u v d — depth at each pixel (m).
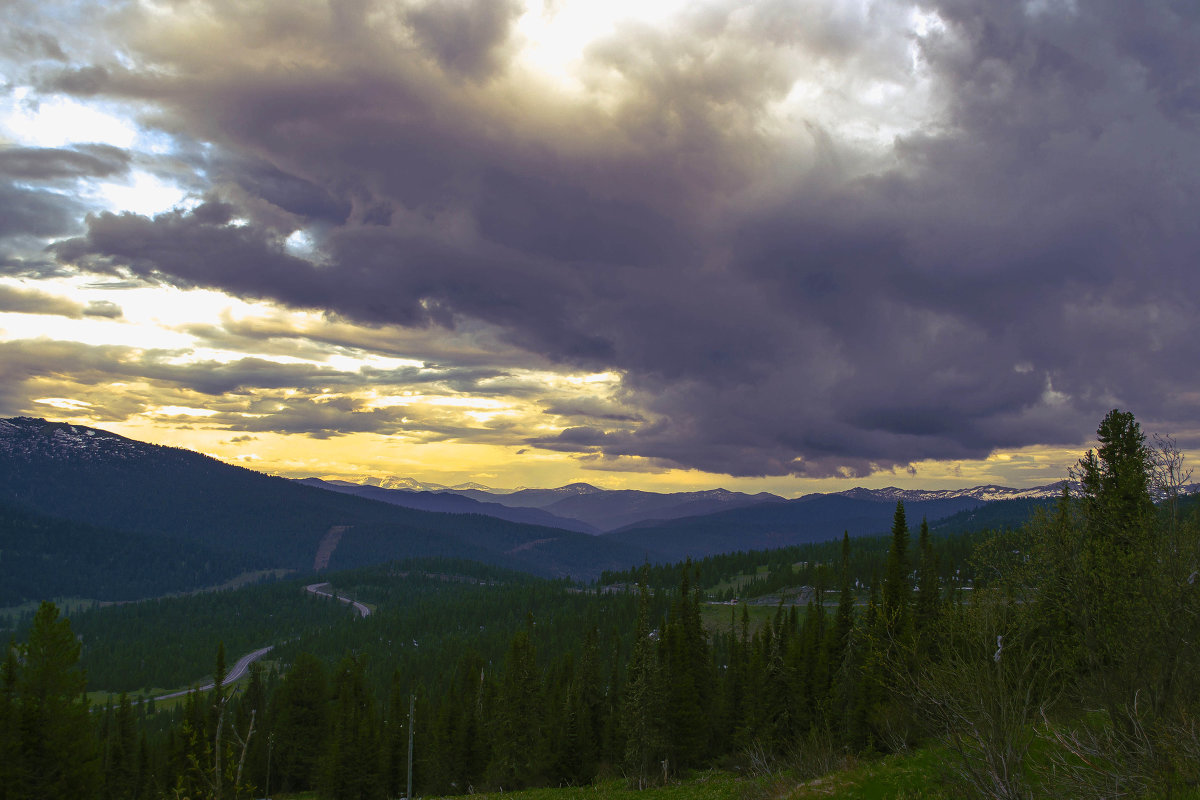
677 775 74.19
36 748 54.81
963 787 28.94
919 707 35.16
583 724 87.31
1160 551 24.80
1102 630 25.88
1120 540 28.17
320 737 101.06
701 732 78.62
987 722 24.19
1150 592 23.97
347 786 86.56
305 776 99.69
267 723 100.88
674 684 78.69
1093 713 29.22
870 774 35.09
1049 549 28.47
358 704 109.25
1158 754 22.64
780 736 72.62
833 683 68.69
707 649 92.69
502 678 107.75
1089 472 34.00
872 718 48.69
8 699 54.28
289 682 104.94
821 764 41.78
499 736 87.94
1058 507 31.30
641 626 79.00
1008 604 30.66
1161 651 23.81
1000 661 25.02
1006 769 23.42
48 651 56.75
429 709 109.00
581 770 83.69
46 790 54.31
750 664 87.56
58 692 56.84
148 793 84.31
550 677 114.25
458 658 193.38
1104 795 23.09
